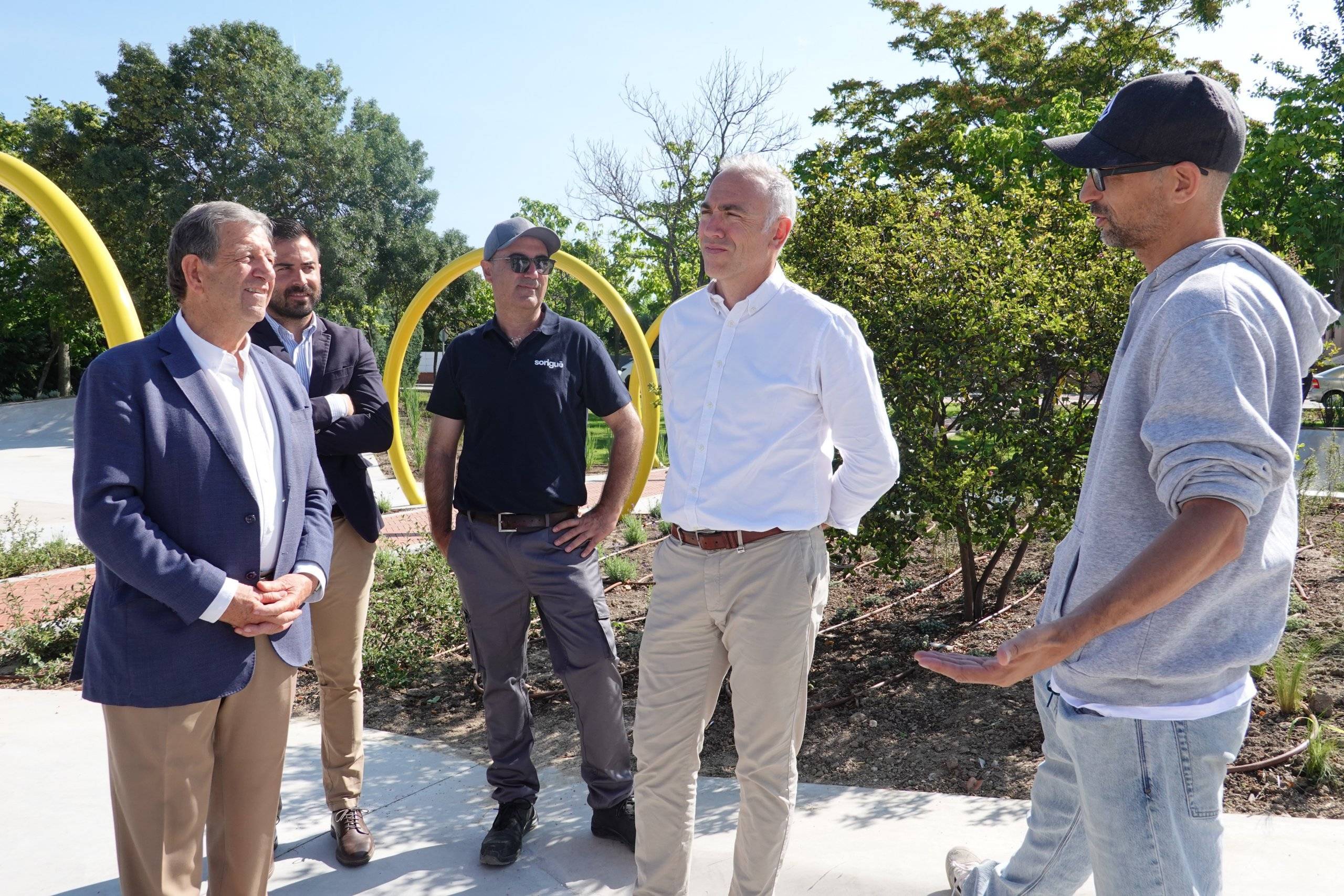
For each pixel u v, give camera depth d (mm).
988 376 4387
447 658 5355
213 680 2340
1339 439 12898
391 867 3154
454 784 3809
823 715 4238
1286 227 14859
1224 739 1741
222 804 2533
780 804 2643
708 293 2766
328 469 3314
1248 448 1502
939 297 4293
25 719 4523
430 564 6566
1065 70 22297
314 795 3727
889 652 4969
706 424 2666
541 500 3303
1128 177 1758
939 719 4102
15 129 33188
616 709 3326
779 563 2592
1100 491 1738
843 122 23641
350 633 3293
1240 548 1505
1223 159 1719
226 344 2494
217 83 25000
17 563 7852
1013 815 3256
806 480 2627
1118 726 1749
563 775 3887
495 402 3324
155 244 24234
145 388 2324
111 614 2312
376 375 3639
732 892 2695
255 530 2443
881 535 4418
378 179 28953
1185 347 1562
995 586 5965
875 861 2971
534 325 3416
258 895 2576
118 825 2385
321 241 25297
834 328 2592
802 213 4766
